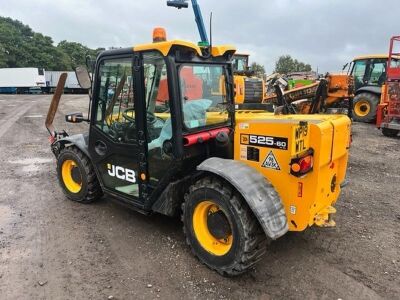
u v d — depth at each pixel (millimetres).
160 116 3438
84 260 3443
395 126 9438
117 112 3822
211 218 3223
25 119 14016
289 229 3066
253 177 3021
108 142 4012
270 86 11070
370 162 7023
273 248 3664
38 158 7281
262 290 3006
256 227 2949
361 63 12438
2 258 3469
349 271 3270
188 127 3387
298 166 2783
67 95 35250
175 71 3201
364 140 9258
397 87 9469
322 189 3172
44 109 18594
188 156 3426
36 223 4223
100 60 3834
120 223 4215
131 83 3574
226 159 3301
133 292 2977
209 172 3205
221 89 3740
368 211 4594
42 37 80000
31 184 5609
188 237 3402
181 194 3586
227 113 3807
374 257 3504
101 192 4762
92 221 4270
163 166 3506
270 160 3035
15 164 6809
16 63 68375
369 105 12000
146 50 3303
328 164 3152
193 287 3039
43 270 3275
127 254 3547
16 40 71938
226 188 3020
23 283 3090
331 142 3078
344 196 5125
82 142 4617
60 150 4934
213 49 3602
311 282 3111
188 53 3303
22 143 8891
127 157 3848
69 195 4863
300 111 9289
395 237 3900
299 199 2967
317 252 3594
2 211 4562
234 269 3033
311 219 3057
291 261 3436
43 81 40375
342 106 9664
